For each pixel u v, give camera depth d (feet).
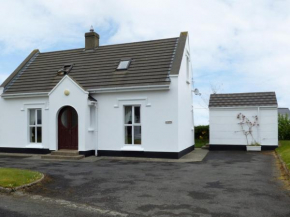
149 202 22.79
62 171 35.73
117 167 38.99
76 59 61.62
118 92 50.19
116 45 62.18
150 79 48.98
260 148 59.00
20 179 28.43
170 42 57.41
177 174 33.81
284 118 77.20
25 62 64.75
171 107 47.62
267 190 26.07
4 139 57.41
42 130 54.29
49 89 54.19
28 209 21.29
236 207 21.40
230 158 48.37
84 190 26.53
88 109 50.19
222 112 62.85
